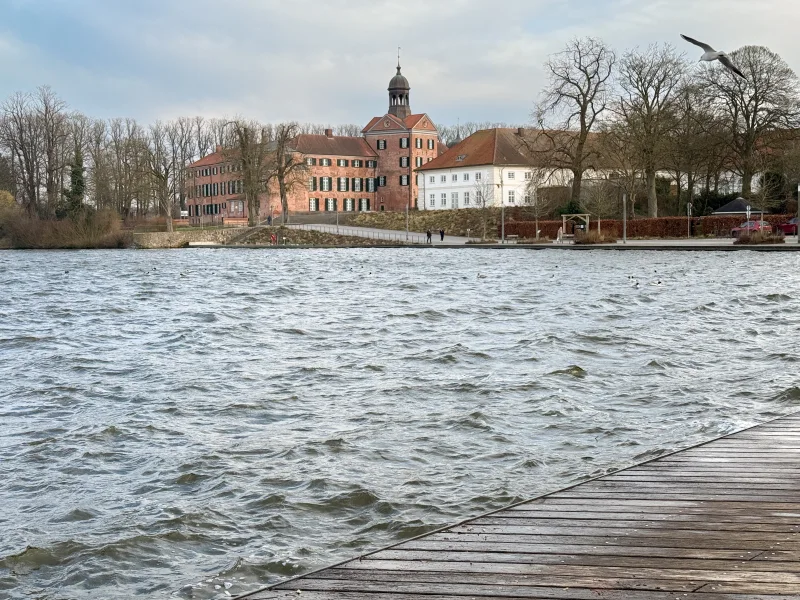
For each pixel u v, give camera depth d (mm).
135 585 9859
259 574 10117
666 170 90750
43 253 97938
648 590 6719
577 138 87812
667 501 9031
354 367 22453
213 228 112562
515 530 8242
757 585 6738
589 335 26797
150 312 37188
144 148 115125
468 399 18359
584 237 83188
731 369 21062
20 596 9633
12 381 21594
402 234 112312
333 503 12133
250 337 28641
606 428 15766
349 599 6816
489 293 42250
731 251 67375
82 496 12656
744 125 82812
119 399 19203
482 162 124438
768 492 9281
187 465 14000
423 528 11195
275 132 127375
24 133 113500
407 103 147375
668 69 82562
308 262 73750
